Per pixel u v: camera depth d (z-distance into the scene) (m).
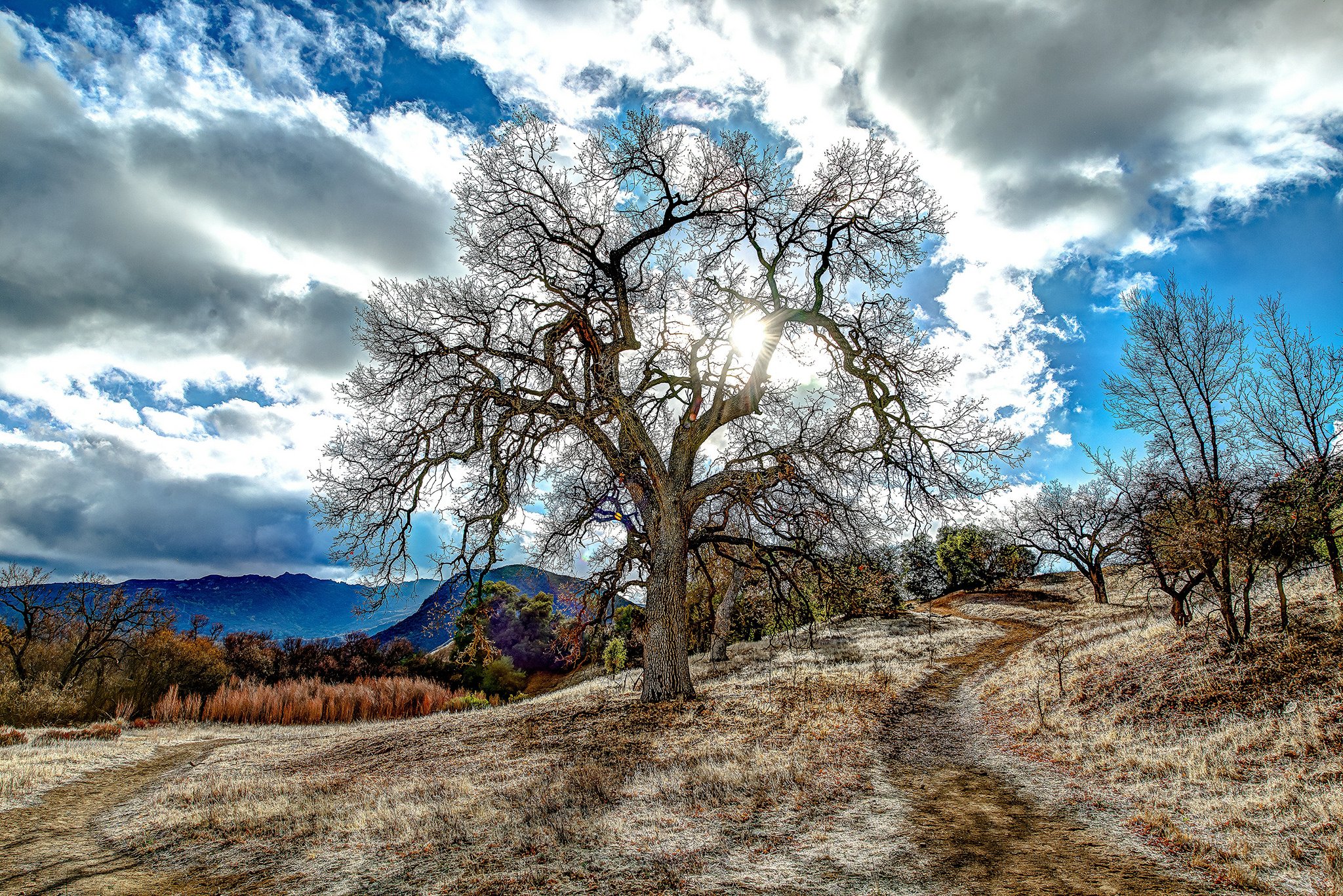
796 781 9.01
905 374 17.48
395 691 29.73
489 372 16.19
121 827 9.10
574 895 5.77
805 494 17.78
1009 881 5.77
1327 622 12.11
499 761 11.80
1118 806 7.72
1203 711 10.44
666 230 16.98
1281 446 13.69
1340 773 7.20
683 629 16.17
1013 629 32.56
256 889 6.52
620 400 16.27
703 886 5.85
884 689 16.78
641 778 9.59
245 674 39.19
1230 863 5.80
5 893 6.55
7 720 20.33
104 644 27.67
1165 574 15.76
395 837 7.75
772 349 17.34
